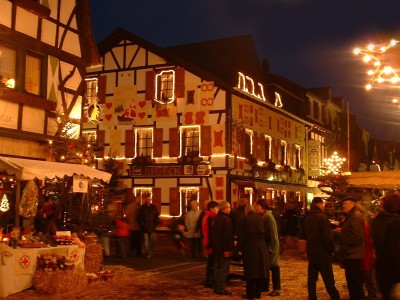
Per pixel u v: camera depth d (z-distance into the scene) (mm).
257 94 27047
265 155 27234
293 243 17219
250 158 24703
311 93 35062
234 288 9820
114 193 19703
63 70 14641
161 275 11289
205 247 9945
